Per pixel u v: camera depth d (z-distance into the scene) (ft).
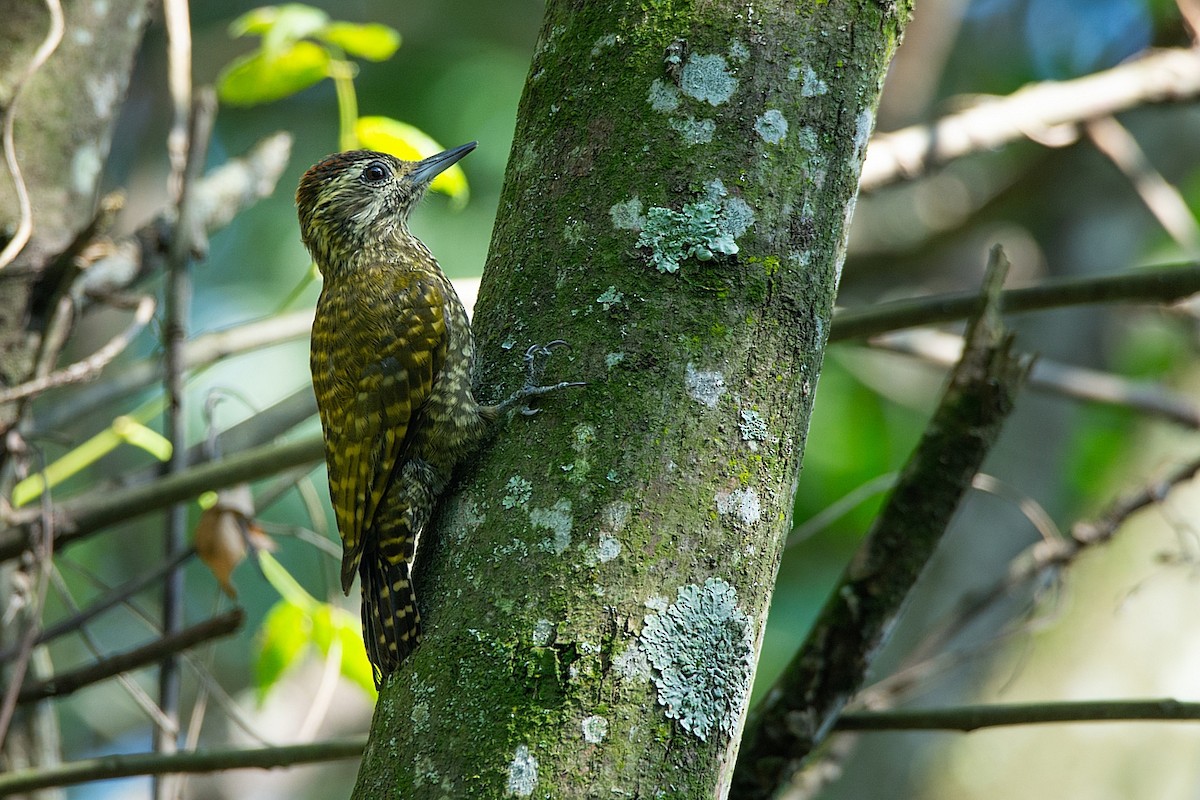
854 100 18.98
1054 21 69.15
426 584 18.43
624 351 17.95
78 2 31.55
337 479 25.68
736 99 18.63
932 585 49.42
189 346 30.19
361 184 30.53
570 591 16.72
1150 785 44.78
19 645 26.78
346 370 26.08
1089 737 45.62
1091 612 46.47
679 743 16.22
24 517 26.96
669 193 18.42
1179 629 46.01
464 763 16.11
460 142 58.13
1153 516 47.60
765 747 24.44
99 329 57.31
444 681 16.79
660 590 16.78
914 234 59.93
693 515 17.17
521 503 17.62
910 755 46.19
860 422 57.72
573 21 19.99
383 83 60.85
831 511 32.42
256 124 63.21
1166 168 59.57
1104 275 27.50
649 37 19.13
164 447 31.99
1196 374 53.52
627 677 16.29
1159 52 41.32
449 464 21.15
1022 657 32.78
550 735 16.01
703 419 17.58
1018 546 49.75
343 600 32.91
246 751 23.79
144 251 31.81
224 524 28.07
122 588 27.78
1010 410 24.75
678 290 18.08
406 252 29.96
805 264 18.37
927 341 38.32
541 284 18.95
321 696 29.76
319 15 33.14
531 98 20.24
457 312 26.91
